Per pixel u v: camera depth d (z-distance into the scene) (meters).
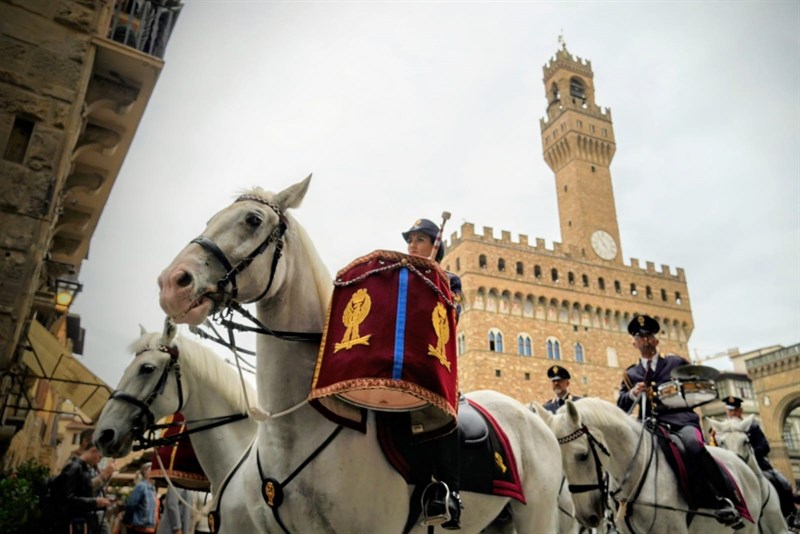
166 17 11.04
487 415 4.64
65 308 13.94
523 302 54.78
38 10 8.00
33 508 7.43
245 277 3.18
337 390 3.03
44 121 7.67
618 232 64.81
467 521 4.07
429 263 3.54
